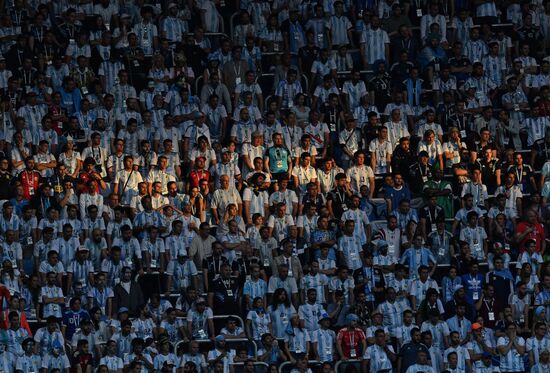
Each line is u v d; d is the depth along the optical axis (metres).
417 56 116.12
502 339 97.06
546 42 120.00
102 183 104.62
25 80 111.19
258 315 96.81
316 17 117.25
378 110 112.94
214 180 106.06
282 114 111.69
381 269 100.62
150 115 108.88
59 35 114.44
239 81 112.19
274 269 100.12
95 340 95.25
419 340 95.69
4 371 92.94
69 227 100.25
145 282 99.44
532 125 111.94
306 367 94.38
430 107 113.25
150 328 96.12
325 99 112.44
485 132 108.50
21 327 95.00
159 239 100.56
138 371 92.56
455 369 96.25
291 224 102.69
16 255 99.62
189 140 108.75
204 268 98.94
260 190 104.94
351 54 117.25
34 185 103.62
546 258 102.56
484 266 102.56
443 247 102.62
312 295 97.75
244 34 117.12
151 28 115.75
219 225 102.56
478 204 105.94
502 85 114.56
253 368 93.94
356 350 95.75
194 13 118.31
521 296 99.81
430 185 105.00
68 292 98.62
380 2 118.62
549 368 96.88
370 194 106.19
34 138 107.75
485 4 120.12
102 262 99.25
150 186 104.62
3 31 114.81
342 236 102.06
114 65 112.56
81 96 111.00
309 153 107.88
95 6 116.56
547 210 106.00
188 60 113.50
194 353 94.19
